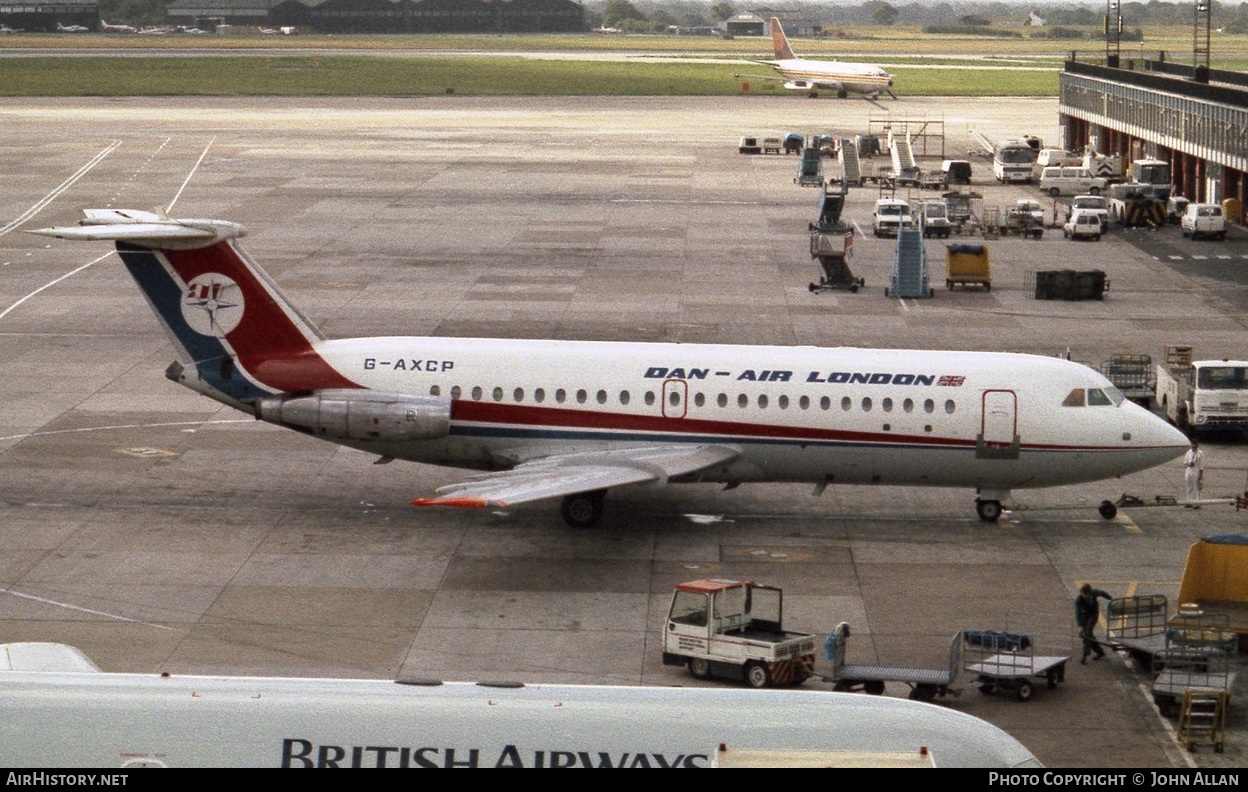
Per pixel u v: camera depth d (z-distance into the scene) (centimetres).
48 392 15438
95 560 10462
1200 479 11994
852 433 11288
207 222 11388
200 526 11300
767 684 8256
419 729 5084
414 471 12950
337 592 9919
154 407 14912
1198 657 8388
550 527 11462
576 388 11412
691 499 12244
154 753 5078
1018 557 10850
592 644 9050
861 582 10256
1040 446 11288
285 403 11444
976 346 17975
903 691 8469
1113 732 7888
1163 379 15238
